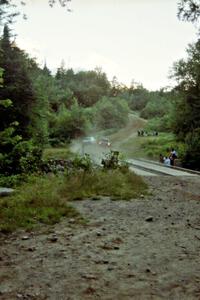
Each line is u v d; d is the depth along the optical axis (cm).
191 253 710
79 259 665
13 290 527
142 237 826
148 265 640
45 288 535
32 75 4491
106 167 1817
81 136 8881
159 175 2258
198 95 6097
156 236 835
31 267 621
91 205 1188
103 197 1330
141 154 6016
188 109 6128
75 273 596
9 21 1897
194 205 1231
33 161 1883
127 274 596
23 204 1062
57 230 873
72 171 1602
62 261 653
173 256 691
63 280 566
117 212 1095
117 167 1834
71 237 814
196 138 3797
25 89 3984
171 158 3738
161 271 612
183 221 995
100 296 514
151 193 1453
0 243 762
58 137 8119
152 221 991
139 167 2955
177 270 617
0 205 1039
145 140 7700
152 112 14862
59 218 980
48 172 1891
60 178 1545
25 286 541
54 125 8494
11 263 640
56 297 506
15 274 589
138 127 11750
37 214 988
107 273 599
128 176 1680
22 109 3975
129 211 1112
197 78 5991
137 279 576
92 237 816
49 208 1043
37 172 1805
